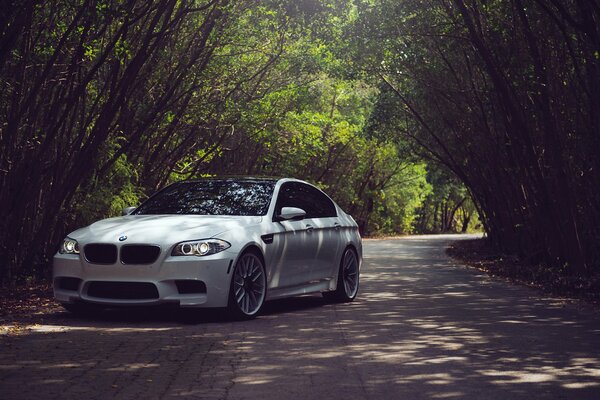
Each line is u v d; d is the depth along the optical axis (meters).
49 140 12.74
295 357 6.93
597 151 15.16
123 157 15.42
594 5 12.38
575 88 16.53
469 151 25.61
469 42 18.48
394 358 6.91
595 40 13.03
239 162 29.42
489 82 20.56
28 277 13.63
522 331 8.61
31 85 13.34
